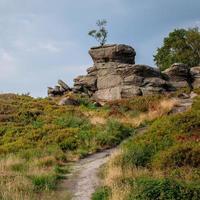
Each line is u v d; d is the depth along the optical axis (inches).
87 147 1158.3
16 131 1400.1
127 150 882.8
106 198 658.8
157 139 927.7
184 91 2007.9
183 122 986.7
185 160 777.6
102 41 2696.9
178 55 3344.0
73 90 2197.3
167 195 598.2
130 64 2191.2
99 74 2225.6
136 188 632.4
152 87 2084.2
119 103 1790.1
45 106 1811.0
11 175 805.2
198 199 595.2
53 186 776.9
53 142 1202.0
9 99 2010.3
